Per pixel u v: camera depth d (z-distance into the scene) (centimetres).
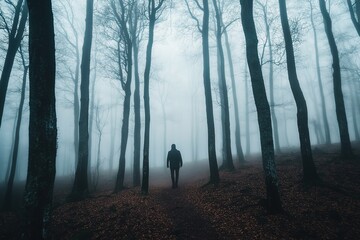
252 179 1216
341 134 1335
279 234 675
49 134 515
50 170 509
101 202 1094
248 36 870
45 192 497
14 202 1511
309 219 744
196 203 1013
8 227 953
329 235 661
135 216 862
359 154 1377
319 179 1008
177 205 1000
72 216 937
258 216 779
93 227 805
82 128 1266
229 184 1178
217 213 868
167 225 786
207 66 1373
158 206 981
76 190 1195
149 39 1323
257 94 834
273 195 790
